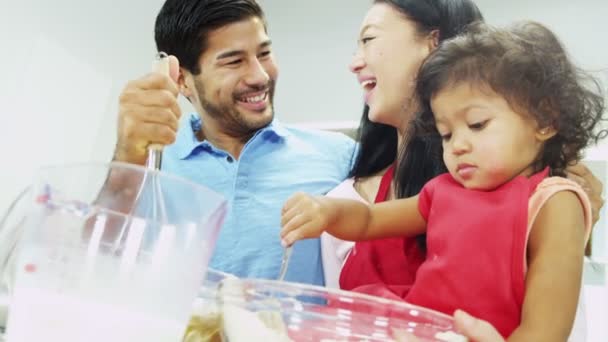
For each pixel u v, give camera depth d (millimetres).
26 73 1477
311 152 1161
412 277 741
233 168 1131
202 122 1235
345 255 886
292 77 2066
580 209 589
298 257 950
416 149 839
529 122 614
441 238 632
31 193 381
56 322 333
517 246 574
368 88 971
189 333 409
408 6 926
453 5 929
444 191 673
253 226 1032
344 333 383
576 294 540
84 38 1655
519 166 620
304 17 2102
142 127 639
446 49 672
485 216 603
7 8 1445
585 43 1734
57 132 1553
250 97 1145
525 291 562
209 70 1125
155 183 372
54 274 342
